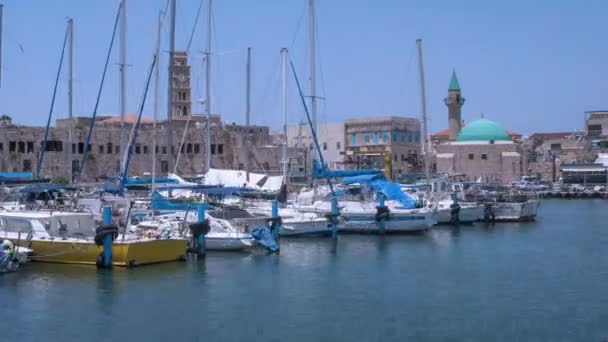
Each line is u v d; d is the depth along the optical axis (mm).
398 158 141875
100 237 41312
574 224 77500
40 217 43688
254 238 49375
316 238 57188
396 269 44656
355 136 145375
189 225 46125
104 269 41531
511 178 151875
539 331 30734
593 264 47281
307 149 109500
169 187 55250
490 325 31641
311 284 39812
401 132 143500
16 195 55281
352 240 57312
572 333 30516
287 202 63156
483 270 44656
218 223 49406
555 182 158250
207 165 67000
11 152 95375
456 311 34094
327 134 149250
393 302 35781
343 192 66125
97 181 100250
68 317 32438
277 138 128375
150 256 42875
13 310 33375
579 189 144375
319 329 31031
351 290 38438
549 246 56438
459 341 29484
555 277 42469
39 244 42938
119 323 31656
